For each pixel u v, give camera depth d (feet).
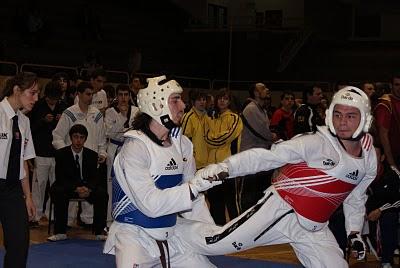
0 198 18.45
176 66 75.92
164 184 14.93
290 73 79.56
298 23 86.12
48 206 33.65
